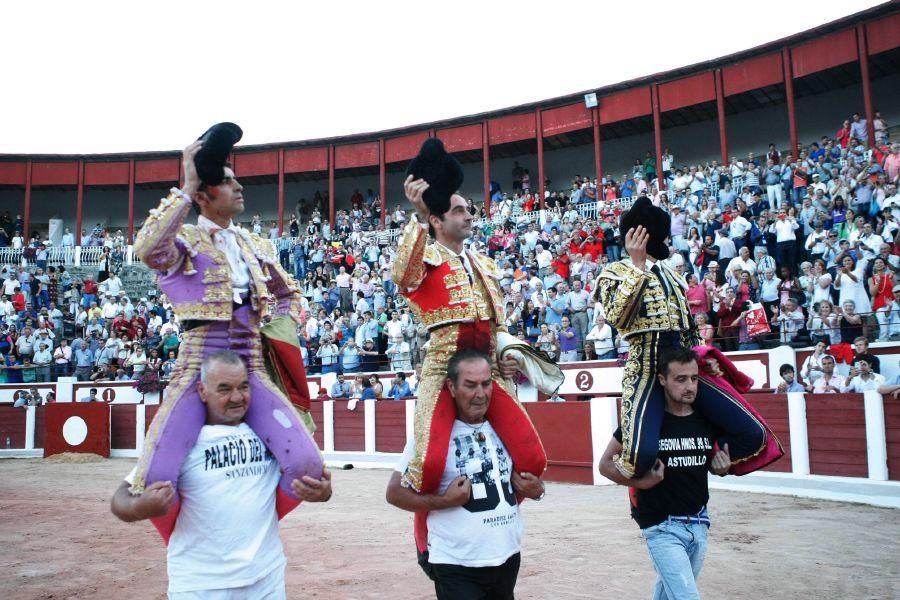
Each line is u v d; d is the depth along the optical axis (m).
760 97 19.59
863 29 16.52
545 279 13.64
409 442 2.48
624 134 22.22
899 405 7.11
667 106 19.58
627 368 2.90
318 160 24.23
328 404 13.45
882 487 7.00
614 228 14.30
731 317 10.52
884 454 7.17
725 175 15.25
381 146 23.59
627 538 5.49
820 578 4.23
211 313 2.37
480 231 18.39
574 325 11.97
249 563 2.23
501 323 2.73
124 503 2.14
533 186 23.62
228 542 2.23
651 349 2.84
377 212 23.31
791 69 17.69
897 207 10.70
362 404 13.04
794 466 7.96
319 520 6.80
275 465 2.38
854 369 8.17
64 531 6.43
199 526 2.22
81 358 16.89
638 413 2.71
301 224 25.67
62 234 26.19
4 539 6.05
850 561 4.62
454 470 2.40
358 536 5.96
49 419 14.99
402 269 2.52
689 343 2.95
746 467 2.85
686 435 2.74
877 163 11.95
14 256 22.86
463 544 2.35
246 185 26.89
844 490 7.30
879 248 9.86
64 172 25.41
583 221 15.70
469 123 22.45
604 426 8.97
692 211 13.53
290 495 2.35
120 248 23.11
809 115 19.50
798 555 4.80
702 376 2.88
